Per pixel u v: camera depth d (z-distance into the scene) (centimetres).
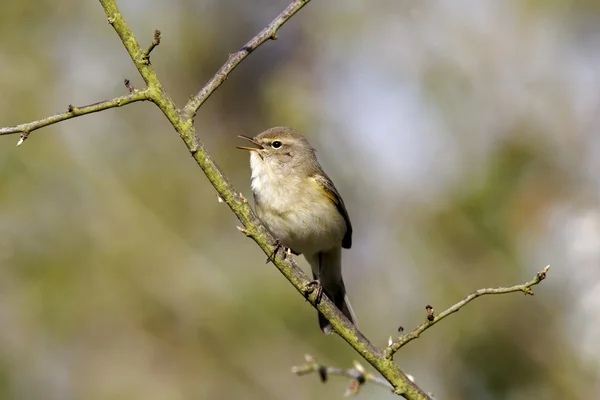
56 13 1612
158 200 1505
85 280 1426
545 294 1206
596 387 1150
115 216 1470
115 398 1359
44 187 1468
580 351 1169
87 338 1412
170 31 1631
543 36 1383
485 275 1234
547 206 1245
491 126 1330
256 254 1436
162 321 1412
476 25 1389
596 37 1374
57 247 1437
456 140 1337
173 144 1571
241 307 1378
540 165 1287
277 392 1322
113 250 1437
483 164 1302
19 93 1520
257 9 1628
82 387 1374
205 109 1594
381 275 1334
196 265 1431
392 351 556
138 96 525
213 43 1623
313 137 1406
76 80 1600
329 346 1330
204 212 1510
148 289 1418
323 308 576
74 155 1503
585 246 1198
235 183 1548
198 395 1347
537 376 1175
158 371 1378
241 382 1341
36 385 1378
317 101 1446
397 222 1345
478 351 1207
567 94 1326
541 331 1189
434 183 1334
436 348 1248
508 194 1269
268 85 1516
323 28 1502
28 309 1408
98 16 1614
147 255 1444
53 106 1544
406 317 1281
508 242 1236
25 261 1424
